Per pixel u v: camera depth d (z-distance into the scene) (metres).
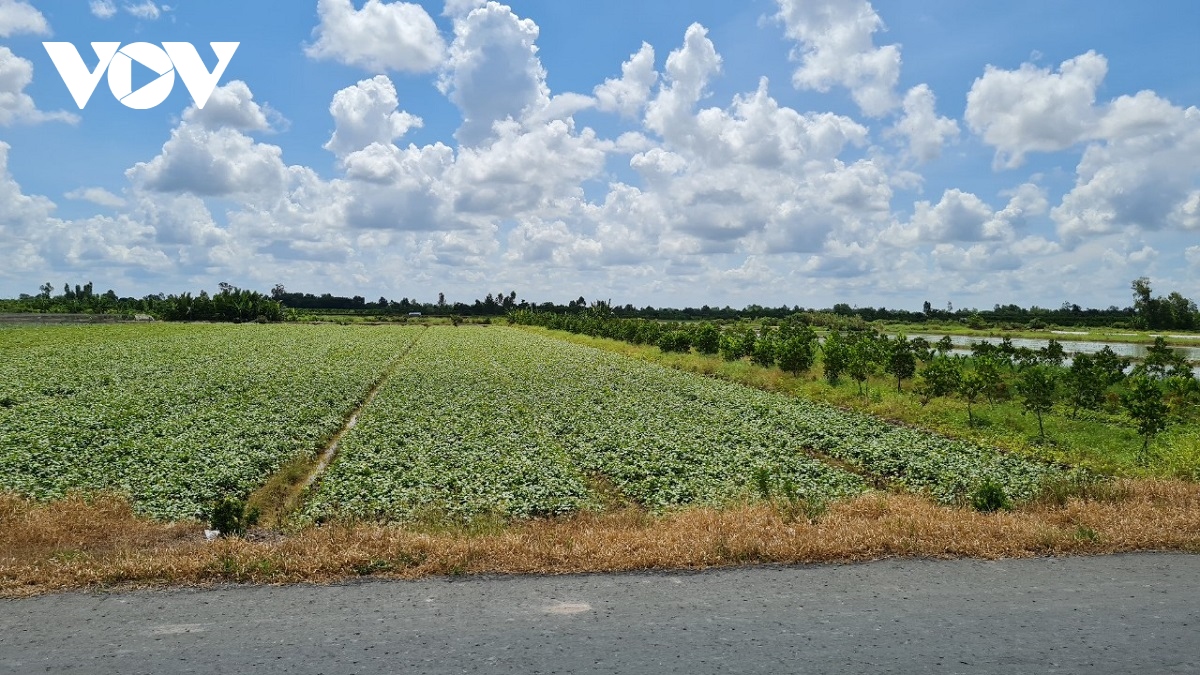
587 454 17.00
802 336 41.56
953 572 7.48
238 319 103.81
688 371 39.47
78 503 10.84
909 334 84.75
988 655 5.55
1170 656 5.56
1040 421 20.55
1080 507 9.75
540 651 5.56
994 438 19.17
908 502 10.35
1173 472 13.82
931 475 15.02
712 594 6.81
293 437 18.75
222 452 16.16
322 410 22.94
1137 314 96.75
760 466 15.59
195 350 45.78
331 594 6.77
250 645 5.66
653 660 5.43
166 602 6.55
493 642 5.72
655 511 12.34
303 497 13.59
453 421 21.36
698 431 19.83
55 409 21.09
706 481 14.27
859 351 32.62
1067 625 6.14
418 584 7.05
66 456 15.32
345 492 13.33
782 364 34.47
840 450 17.58
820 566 7.67
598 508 12.73
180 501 12.59
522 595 6.76
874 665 5.37
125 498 12.16
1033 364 34.41
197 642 5.71
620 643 5.71
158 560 7.31
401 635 5.85
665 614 6.31
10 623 6.07
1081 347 65.31
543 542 8.12
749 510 10.05
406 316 139.25
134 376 30.89
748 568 7.58
